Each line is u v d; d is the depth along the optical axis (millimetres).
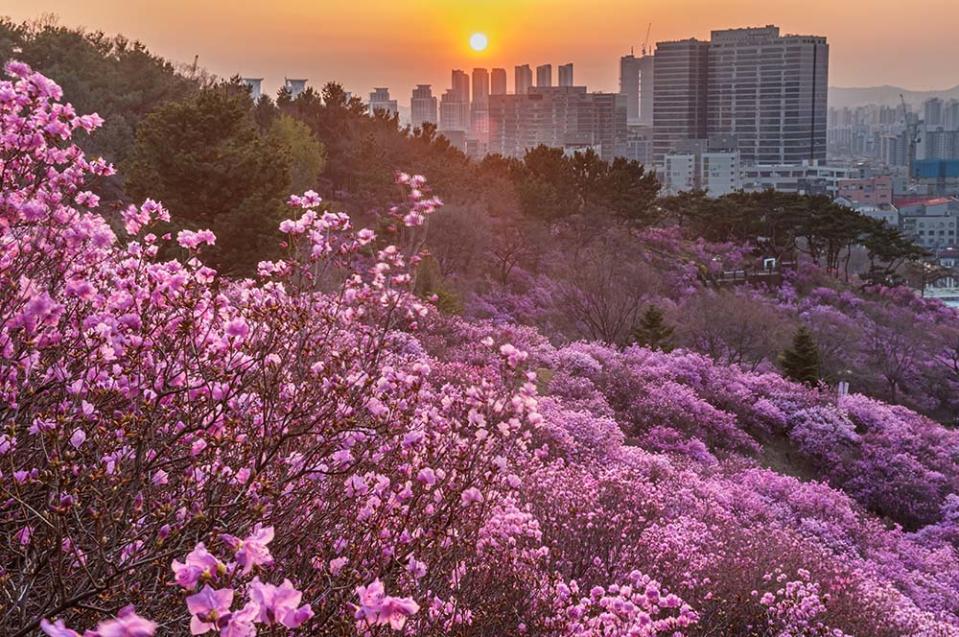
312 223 5699
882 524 22781
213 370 3928
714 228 92750
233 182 28109
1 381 3648
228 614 1991
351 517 4277
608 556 9469
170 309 4539
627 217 82375
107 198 30375
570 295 47250
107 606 3096
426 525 4473
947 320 76812
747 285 78125
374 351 5051
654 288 53062
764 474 23078
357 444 4820
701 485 18078
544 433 16453
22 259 4246
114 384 3975
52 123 4621
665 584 10016
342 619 3238
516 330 29141
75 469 3289
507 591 5949
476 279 52094
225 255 26656
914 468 28203
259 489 3576
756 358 49594
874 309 72312
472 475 5090
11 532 3369
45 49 55844
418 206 6141
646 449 23656
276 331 4500
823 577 12742
